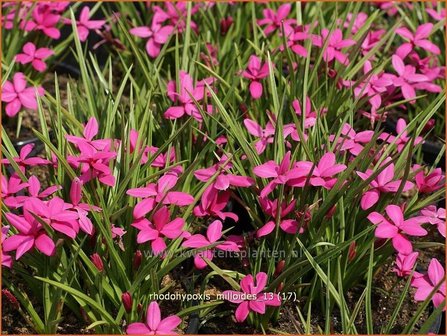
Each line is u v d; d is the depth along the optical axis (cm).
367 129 72
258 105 70
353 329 55
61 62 90
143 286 56
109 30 84
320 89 70
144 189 55
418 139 63
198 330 59
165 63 81
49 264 55
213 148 64
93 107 67
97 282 55
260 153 61
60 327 58
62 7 80
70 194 54
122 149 58
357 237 55
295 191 59
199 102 66
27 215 52
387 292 61
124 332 57
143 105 69
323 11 85
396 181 57
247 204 63
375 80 69
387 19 97
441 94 64
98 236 56
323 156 57
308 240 59
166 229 54
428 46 71
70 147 60
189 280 61
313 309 61
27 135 77
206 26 81
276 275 57
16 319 59
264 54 73
